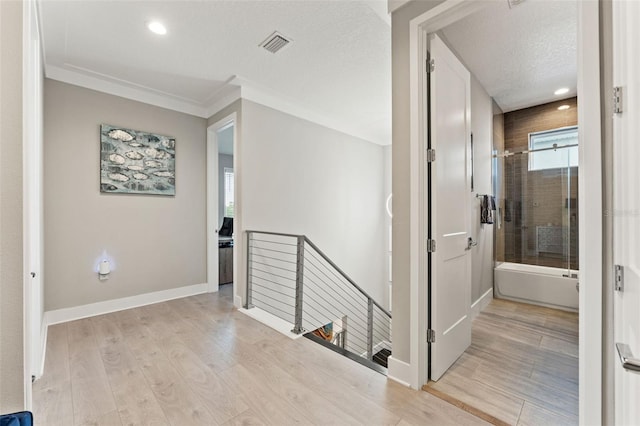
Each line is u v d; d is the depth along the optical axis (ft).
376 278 18.44
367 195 17.74
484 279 11.15
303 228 13.76
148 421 4.99
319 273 14.70
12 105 3.33
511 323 9.41
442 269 6.36
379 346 18.52
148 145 11.52
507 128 13.74
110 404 5.41
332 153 15.31
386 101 12.77
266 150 12.04
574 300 10.43
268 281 12.14
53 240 9.41
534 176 12.28
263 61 9.34
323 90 11.64
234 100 11.50
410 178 6.04
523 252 12.53
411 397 5.60
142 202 11.41
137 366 6.74
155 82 10.77
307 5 6.85
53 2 6.56
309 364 6.88
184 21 7.37
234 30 7.74
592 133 3.80
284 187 12.82
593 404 3.79
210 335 8.54
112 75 10.18
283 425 4.88
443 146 6.46
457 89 7.19
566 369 6.61
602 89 3.76
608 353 3.71
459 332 7.17
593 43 3.80
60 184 9.55
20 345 3.34
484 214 10.66
